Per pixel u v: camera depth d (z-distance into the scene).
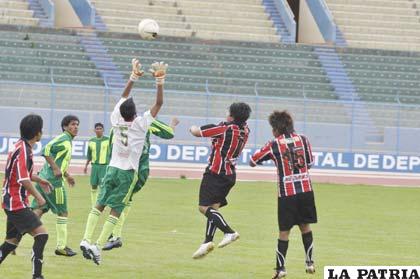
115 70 93.94
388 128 86.31
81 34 96.75
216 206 30.61
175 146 81.44
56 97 80.25
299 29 111.00
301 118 86.44
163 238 38.75
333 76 100.56
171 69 95.69
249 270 30.97
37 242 26.16
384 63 103.56
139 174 31.80
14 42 93.25
